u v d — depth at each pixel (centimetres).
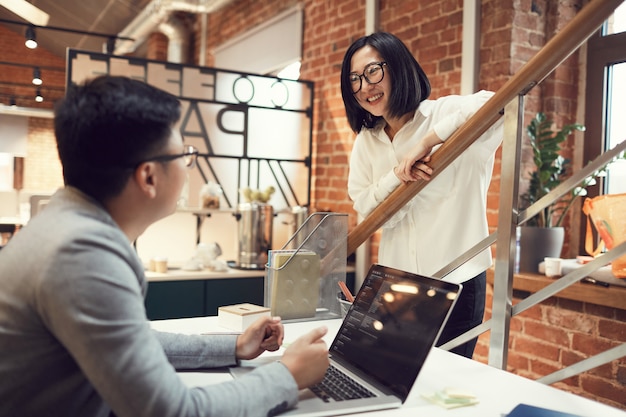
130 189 91
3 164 1001
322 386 110
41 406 86
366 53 181
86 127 87
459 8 316
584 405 102
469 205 182
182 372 119
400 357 109
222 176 417
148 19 609
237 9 602
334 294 177
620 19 297
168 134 93
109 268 82
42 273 80
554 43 129
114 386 79
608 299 238
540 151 281
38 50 986
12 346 82
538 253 282
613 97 301
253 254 370
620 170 295
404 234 195
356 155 207
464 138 153
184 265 359
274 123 431
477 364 127
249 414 90
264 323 125
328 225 176
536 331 277
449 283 110
